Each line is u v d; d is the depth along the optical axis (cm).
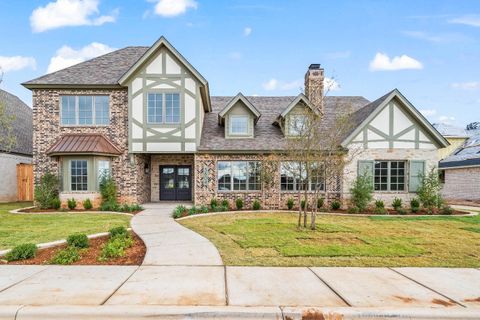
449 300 406
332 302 395
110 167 1428
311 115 984
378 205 1332
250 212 1291
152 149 1422
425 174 1405
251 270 520
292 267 539
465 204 1725
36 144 1423
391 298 410
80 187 1380
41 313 363
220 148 1434
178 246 683
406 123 1415
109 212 1242
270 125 1622
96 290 428
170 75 1425
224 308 373
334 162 926
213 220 1066
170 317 364
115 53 1678
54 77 1445
